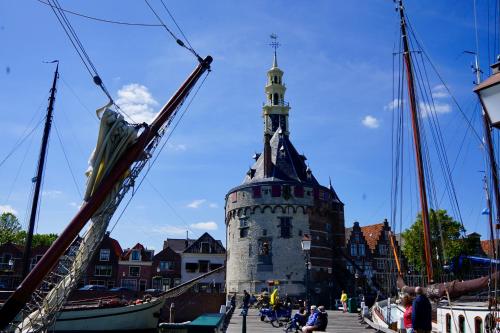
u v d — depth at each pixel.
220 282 76.19
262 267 58.41
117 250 76.94
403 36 31.31
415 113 30.16
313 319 19.06
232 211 63.31
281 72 80.81
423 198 28.83
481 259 29.86
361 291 62.88
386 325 26.27
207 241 77.94
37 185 37.59
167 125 15.68
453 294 21.58
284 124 77.69
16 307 11.72
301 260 58.56
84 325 33.12
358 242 71.94
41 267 12.11
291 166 64.06
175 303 56.69
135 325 35.59
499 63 8.12
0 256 70.81
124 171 13.68
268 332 24.25
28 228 36.53
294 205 60.00
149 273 73.44
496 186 16.36
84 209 12.88
